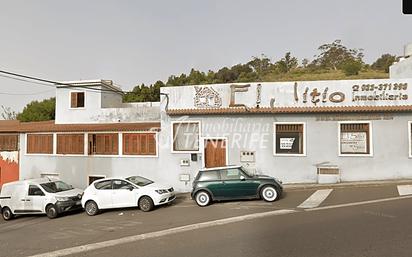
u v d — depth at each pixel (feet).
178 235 31.37
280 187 46.32
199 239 29.14
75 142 73.51
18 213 56.29
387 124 54.85
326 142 56.65
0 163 79.46
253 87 59.52
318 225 30.45
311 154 57.00
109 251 28.30
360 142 55.93
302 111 56.70
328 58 217.97
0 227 49.93
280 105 58.39
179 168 63.26
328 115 56.80
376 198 41.73
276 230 29.84
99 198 51.08
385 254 21.91
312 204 41.04
